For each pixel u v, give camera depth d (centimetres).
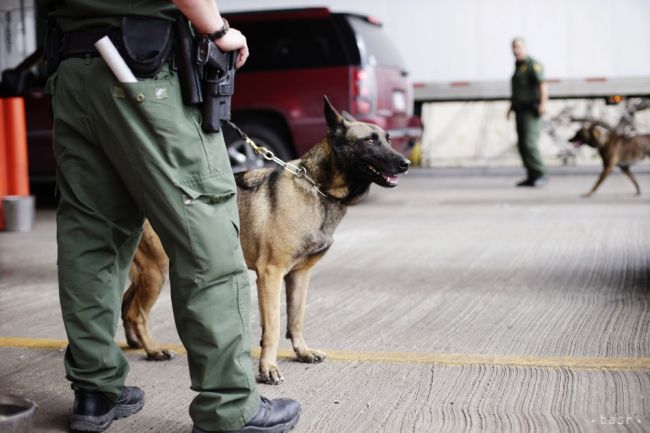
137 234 296
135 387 323
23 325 459
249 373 274
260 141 1024
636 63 1312
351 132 361
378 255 679
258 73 1005
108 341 290
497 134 1587
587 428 297
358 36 988
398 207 1011
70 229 283
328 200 366
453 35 1341
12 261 671
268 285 362
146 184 261
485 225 841
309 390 347
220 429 271
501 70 1336
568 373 360
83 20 264
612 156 1070
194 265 263
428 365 378
